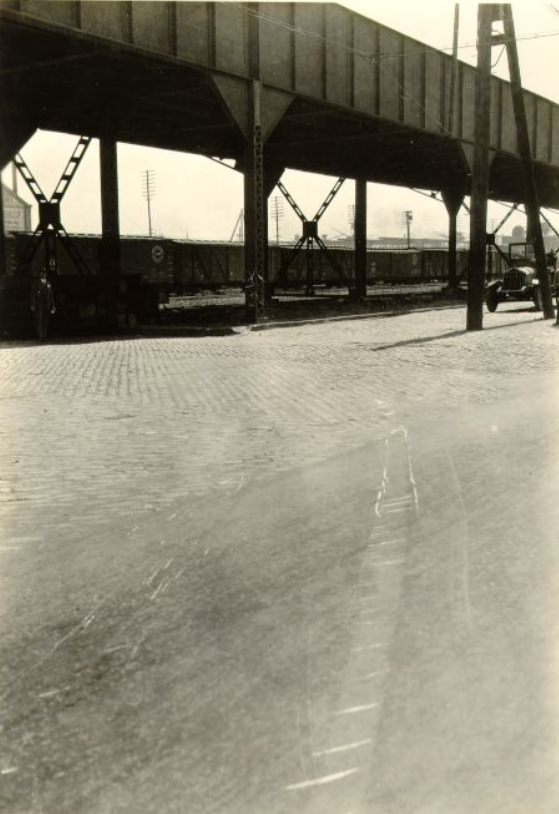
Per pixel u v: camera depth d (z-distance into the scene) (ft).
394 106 93.15
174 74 69.72
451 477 19.16
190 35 65.67
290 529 15.46
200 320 82.38
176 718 8.49
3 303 66.59
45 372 42.16
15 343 61.36
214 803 6.98
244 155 73.36
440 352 50.78
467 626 10.52
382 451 22.74
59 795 7.21
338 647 10.05
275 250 160.86
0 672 9.82
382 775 7.26
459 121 106.73
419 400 32.65
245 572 13.12
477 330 67.51
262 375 40.86
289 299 127.54
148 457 22.66
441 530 14.92
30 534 15.87
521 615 10.80
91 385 37.40
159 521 16.49
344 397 33.65
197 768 7.54
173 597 12.16
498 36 73.72
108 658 10.11
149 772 7.51
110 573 13.42
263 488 18.94
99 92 77.61
